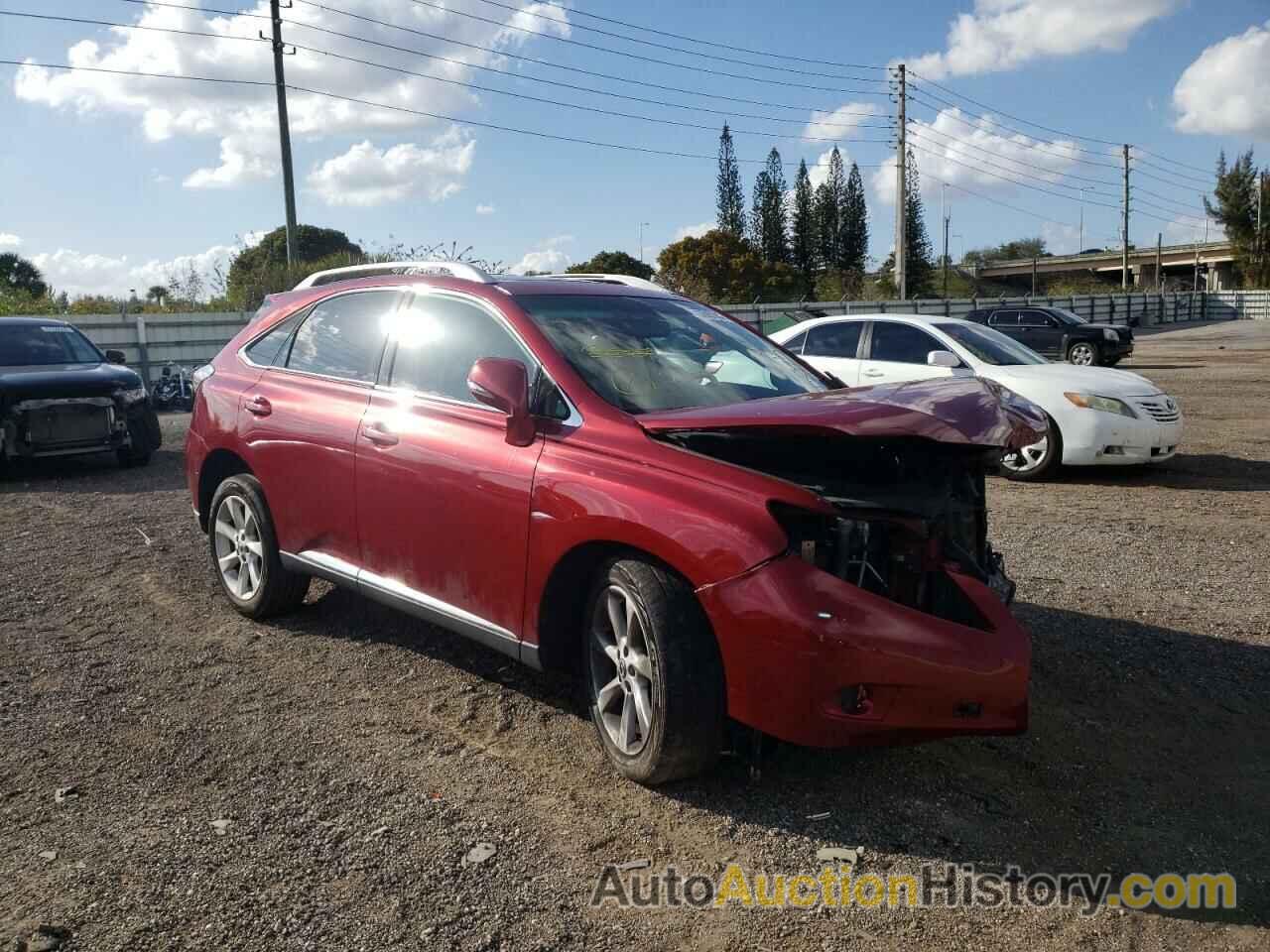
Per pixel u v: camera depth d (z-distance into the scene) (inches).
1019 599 219.6
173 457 459.8
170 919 107.2
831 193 3289.9
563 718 158.9
